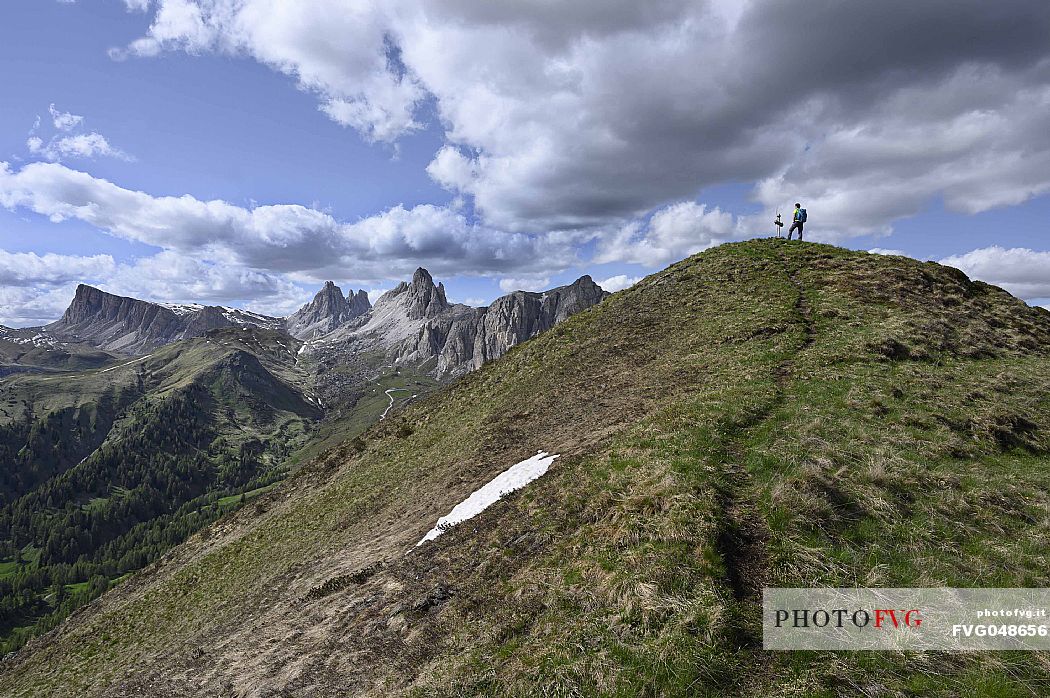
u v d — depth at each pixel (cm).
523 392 4462
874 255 4722
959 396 2305
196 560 4734
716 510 1430
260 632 2222
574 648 1119
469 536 2012
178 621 3509
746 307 4103
